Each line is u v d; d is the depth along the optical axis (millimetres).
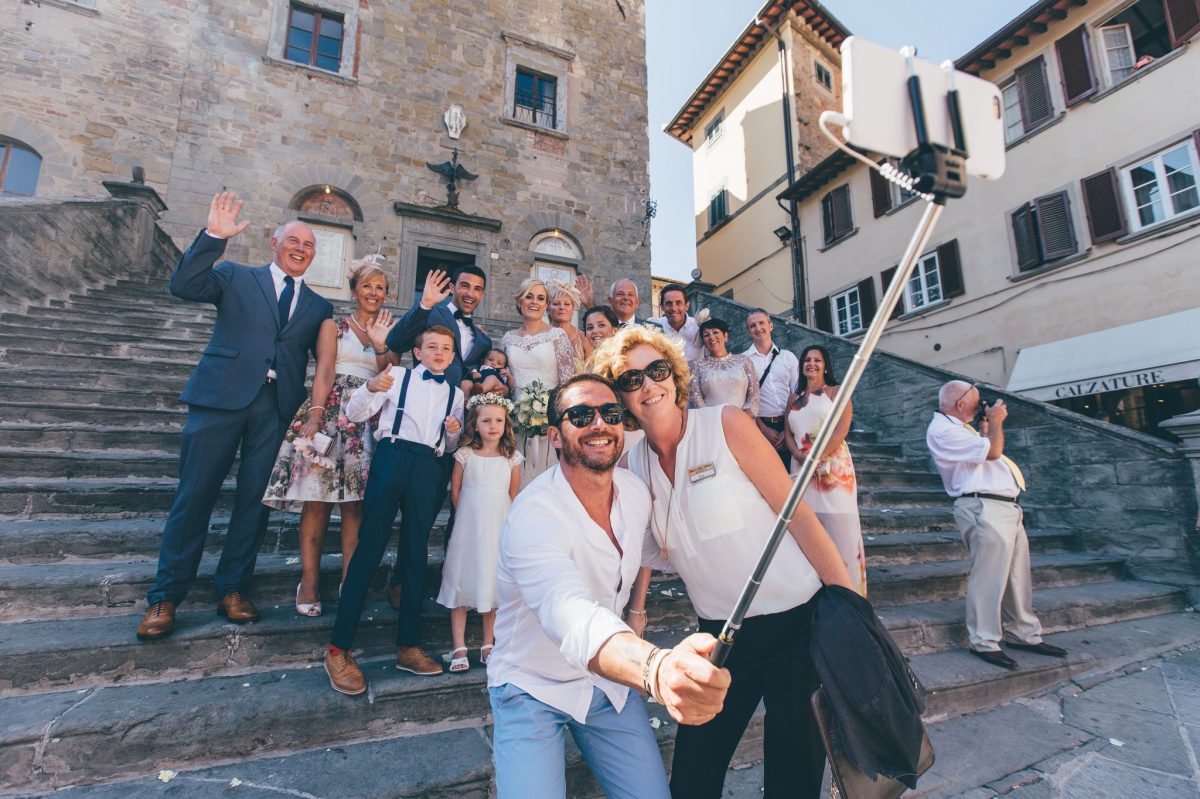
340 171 12648
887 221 15367
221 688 2502
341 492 3088
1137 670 3979
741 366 4523
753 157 20188
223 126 11875
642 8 16828
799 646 1721
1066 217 11594
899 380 8422
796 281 17766
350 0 13328
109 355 6137
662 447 1922
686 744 1861
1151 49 11977
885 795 1550
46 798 2004
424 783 2178
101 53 11688
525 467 3500
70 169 11133
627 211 15539
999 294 12727
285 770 2219
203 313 8070
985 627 3764
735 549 1767
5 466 3850
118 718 2180
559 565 1531
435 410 2945
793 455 3773
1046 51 12258
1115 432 5996
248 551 2938
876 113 943
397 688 2559
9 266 6836
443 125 13828
